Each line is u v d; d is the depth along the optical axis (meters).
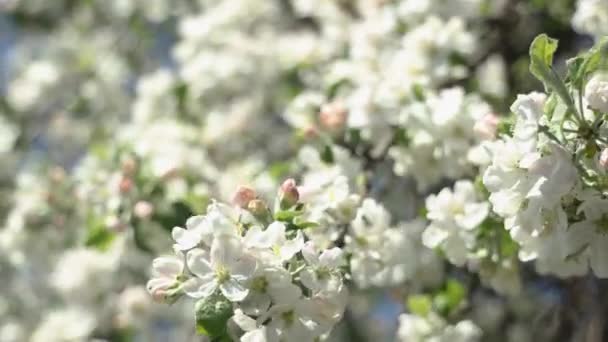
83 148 7.82
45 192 5.70
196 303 3.18
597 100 3.04
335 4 6.40
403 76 4.88
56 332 6.26
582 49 5.72
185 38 7.39
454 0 5.47
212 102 6.77
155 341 6.81
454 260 4.05
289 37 6.88
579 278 5.28
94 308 6.32
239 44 6.73
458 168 4.43
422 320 4.62
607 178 3.07
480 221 3.94
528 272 5.30
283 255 3.17
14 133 7.56
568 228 3.21
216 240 3.14
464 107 4.46
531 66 3.13
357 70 5.21
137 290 6.20
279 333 3.18
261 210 3.35
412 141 4.54
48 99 7.94
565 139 3.07
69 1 8.45
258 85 6.70
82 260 6.26
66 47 8.12
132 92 8.05
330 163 4.57
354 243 3.88
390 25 5.32
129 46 8.11
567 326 5.58
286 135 6.63
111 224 4.76
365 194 4.48
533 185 3.07
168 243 4.73
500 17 5.81
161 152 5.45
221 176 5.54
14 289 7.11
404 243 4.14
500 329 5.99
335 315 3.24
